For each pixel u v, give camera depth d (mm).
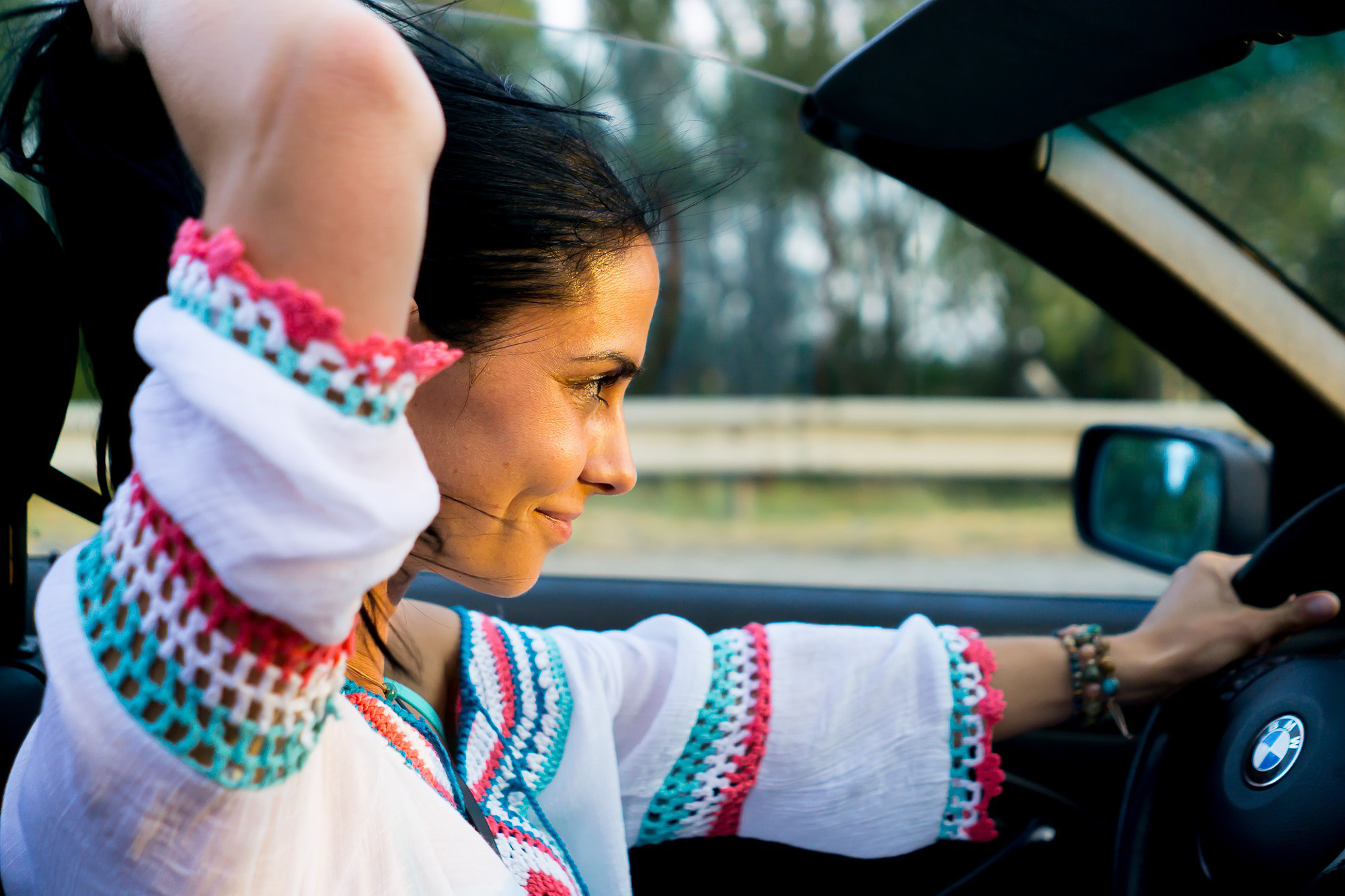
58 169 740
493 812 882
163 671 474
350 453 448
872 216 9328
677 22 7809
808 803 1062
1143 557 1681
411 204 458
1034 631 1639
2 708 966
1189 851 1011
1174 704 1140
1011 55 963
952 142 1251
